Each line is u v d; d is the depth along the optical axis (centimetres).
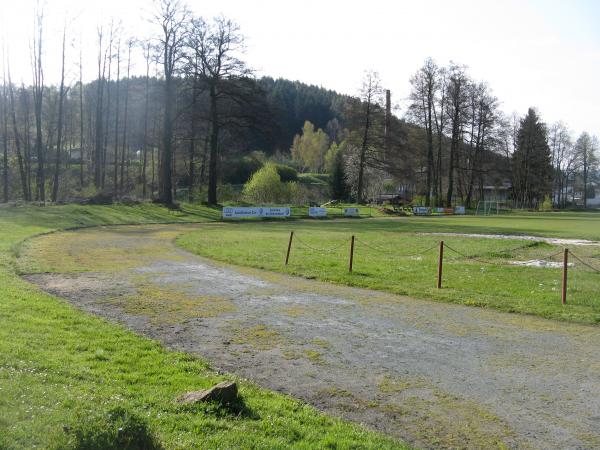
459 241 2750
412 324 1043
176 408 546
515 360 820
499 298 1272
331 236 2989
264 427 531
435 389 692
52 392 539
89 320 946
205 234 3011
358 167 7125
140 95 5872
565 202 10844
